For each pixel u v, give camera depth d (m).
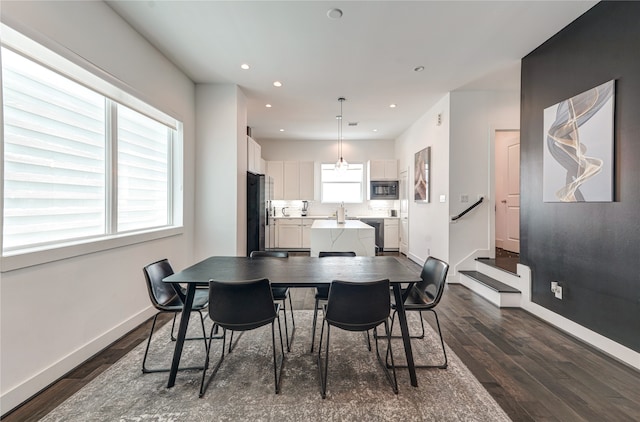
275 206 7.49
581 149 2.37
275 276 1.97
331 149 7.43
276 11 2.35
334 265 2.32
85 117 2.22
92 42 2.13
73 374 1.94
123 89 2.46
